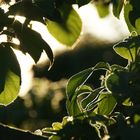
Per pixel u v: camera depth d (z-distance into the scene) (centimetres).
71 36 102
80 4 96
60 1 98
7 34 93
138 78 89
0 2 95
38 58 94
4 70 92
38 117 283
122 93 88
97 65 95
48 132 92
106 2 133
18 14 92
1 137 91
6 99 93
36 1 93
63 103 297
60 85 311
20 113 250
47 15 95
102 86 96
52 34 102
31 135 91
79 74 96
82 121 89
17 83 92
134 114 89
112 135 86
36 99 290
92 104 96
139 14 101
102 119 88
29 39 94
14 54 93
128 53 95
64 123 92
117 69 93
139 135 83
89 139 88
